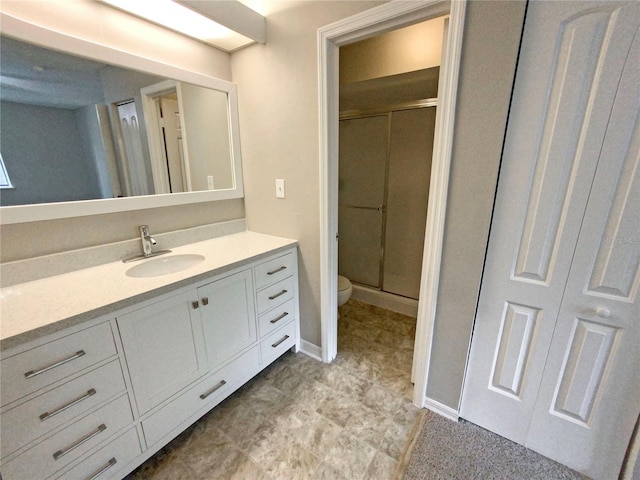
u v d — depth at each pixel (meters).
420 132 2.37
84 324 0.99
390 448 1.39
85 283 1.23
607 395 1.14
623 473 1.18
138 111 1.52
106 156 1.44
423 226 2.52
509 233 1.21
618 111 0.95
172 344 1.29
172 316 1.26
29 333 0.87
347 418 1.56
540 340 1.24
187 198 1.77
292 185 1.82
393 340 2.28
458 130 1.19
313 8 1.46
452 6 1.09
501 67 1.06
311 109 1.61
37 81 1.21
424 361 1.53
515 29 1.01
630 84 0.92
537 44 1.01
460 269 1.32
